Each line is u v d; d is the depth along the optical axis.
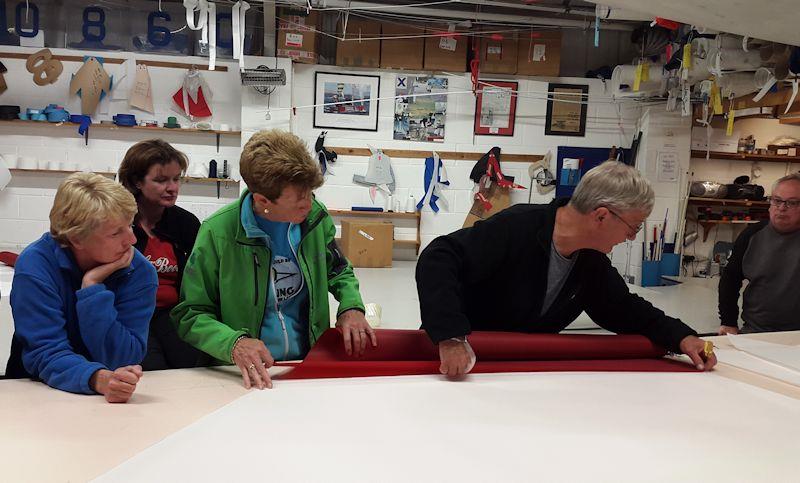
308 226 1.55
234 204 1.50
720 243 7.36
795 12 1.52
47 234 1.38
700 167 7.38
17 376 1.49
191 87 6.27
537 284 1.67
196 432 1.07
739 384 1.54
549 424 1.19
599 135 6.93
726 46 4.86
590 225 1.50
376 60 6.54
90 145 6.28
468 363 1.43
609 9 4.85
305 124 6.63
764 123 7.35
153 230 2.10
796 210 2.32
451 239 1.57
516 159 6.90
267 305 1.56
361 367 1.47
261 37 6.35
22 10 6.05
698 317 4.87
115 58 6.19
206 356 1.69
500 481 0.94
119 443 1.01
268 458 0.98
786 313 2.44
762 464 1.06
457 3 6.27
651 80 6.05
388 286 5.51
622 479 0.98
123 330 1.38
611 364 1.66
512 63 6.67
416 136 6.79
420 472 0.96
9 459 0.93
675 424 1.24
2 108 5.97
